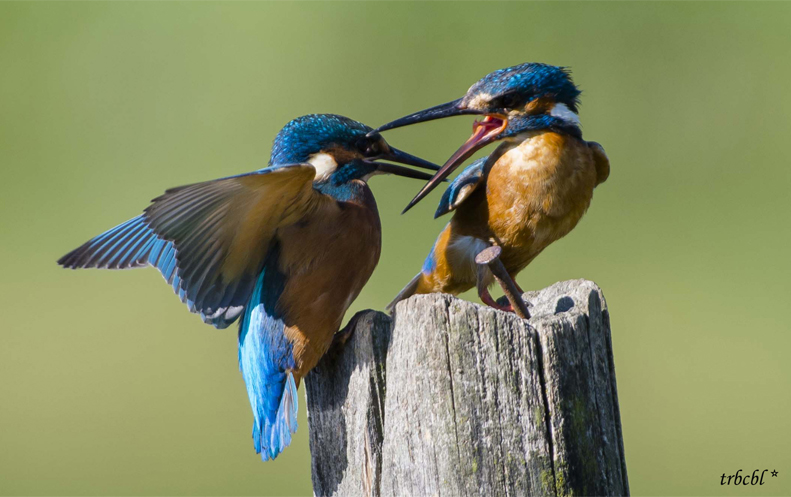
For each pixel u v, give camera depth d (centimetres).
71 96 1847
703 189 1608
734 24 1778
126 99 1838
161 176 1716
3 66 1906
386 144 710
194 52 1883
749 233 1537
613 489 489
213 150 1734
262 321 607
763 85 1691
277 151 680
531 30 1795
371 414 517
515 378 474
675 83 1719
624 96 1717
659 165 1652
